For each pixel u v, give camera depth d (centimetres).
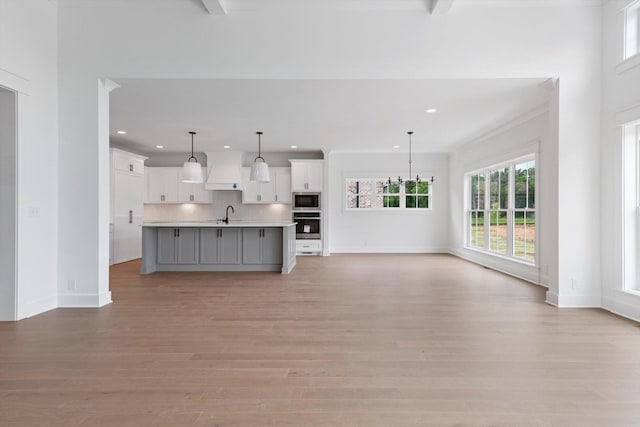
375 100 474
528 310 380
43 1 373
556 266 398
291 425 174
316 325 331
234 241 648
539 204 520
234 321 344
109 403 194
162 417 180
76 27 393
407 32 391
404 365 243
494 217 686
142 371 234
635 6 354
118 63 392
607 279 382
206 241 647
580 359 251
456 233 874
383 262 756
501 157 630
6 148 342
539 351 266
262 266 648
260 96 459
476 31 389
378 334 306
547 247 502
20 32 345
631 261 360
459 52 389
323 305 404
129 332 311
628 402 194
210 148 847
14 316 343
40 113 371
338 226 942
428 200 942
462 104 489
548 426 173
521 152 567
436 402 195
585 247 391
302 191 879
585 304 393
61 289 395
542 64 389
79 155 395
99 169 396
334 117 562
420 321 342
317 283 531
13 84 337
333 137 721
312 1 383
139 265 710
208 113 541
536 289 487
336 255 882
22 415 182
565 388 210
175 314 368
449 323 336
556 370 234
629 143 361
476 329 318
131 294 460
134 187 792
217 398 199
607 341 287
